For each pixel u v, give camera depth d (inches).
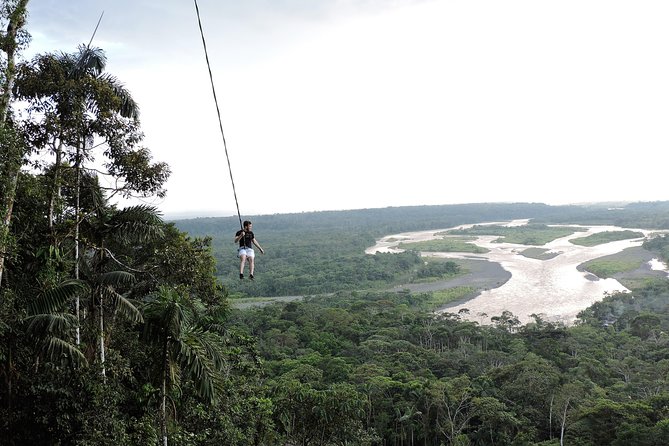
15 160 536.1
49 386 546.3
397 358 2266.2
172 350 543.8
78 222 673.6
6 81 558.9
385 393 1759.4
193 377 544.7
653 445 1266.0
